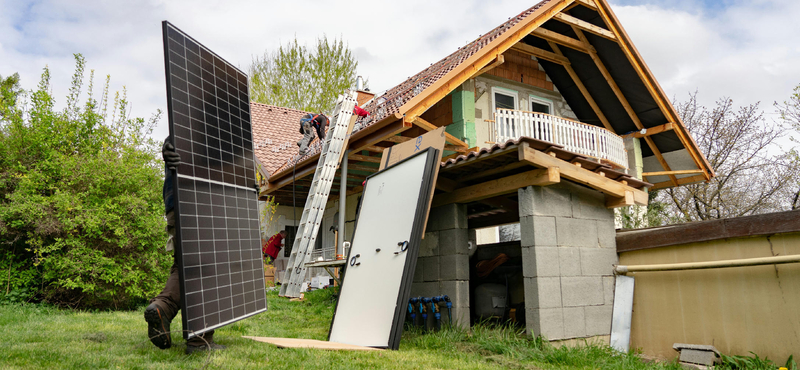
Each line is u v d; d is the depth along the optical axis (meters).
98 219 7.38
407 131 12.16
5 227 7.15
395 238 5.45
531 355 4.87
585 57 12.58
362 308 5.47
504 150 5.37
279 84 26.27
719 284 5.44
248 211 4.57
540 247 5.60
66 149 8.34
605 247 6.36
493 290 7.14
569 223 6.00
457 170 6.25
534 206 5.66
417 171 5.66
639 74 12.05
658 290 5.99
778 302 4.94
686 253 5.80
